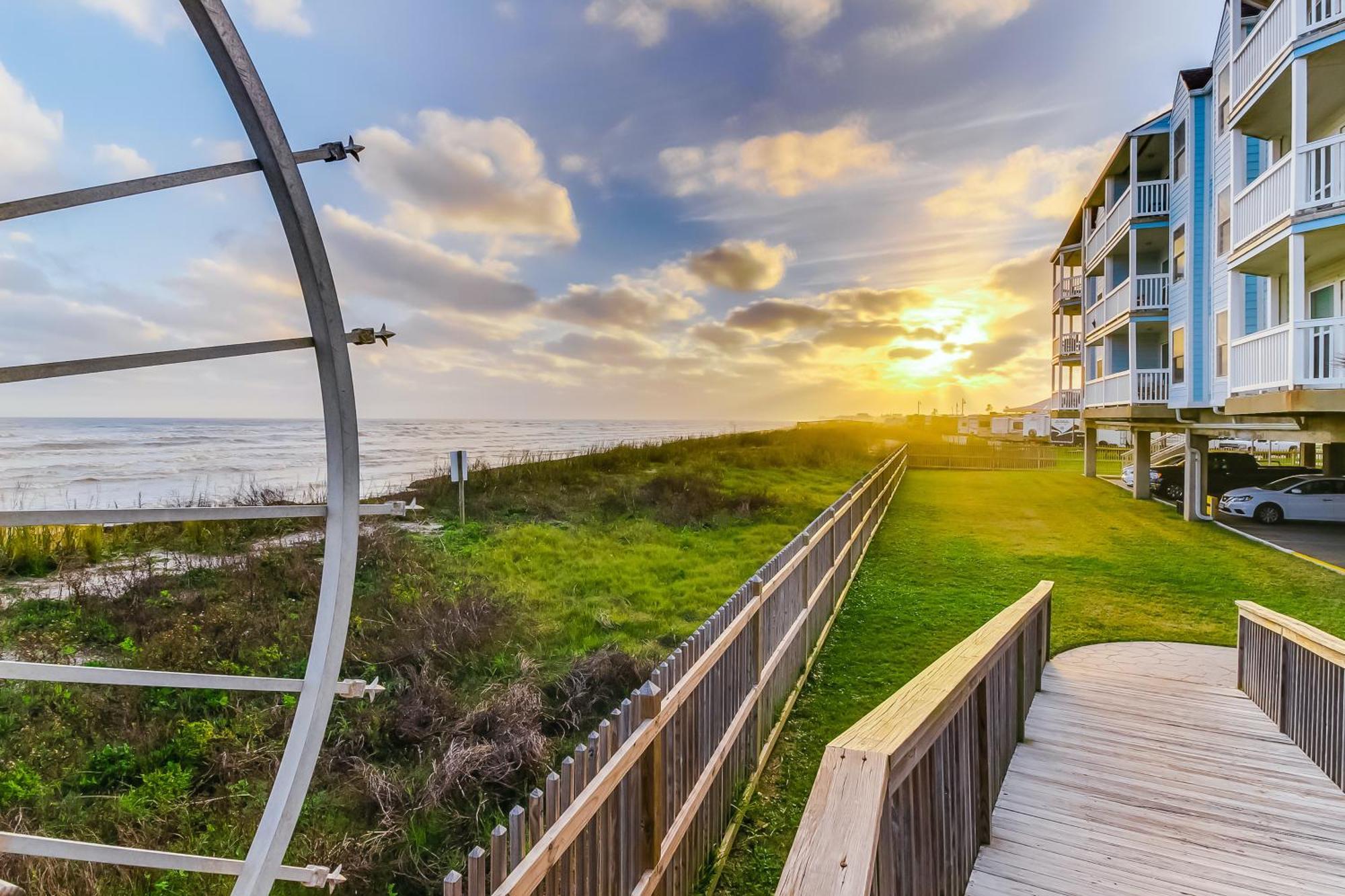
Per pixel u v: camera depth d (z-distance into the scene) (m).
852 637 6.33
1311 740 3.84
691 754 2.91
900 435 47.34
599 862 2.13
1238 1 10.90
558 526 10.81
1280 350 8.84
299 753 1.04
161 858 1.02
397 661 5.00
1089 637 6.31
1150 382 14.71
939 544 10.96
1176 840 3.06
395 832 3.23
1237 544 11.04
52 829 3.14
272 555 7.43
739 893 3.01
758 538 10.02
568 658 5.37
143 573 6.95
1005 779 3.62
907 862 1.99
